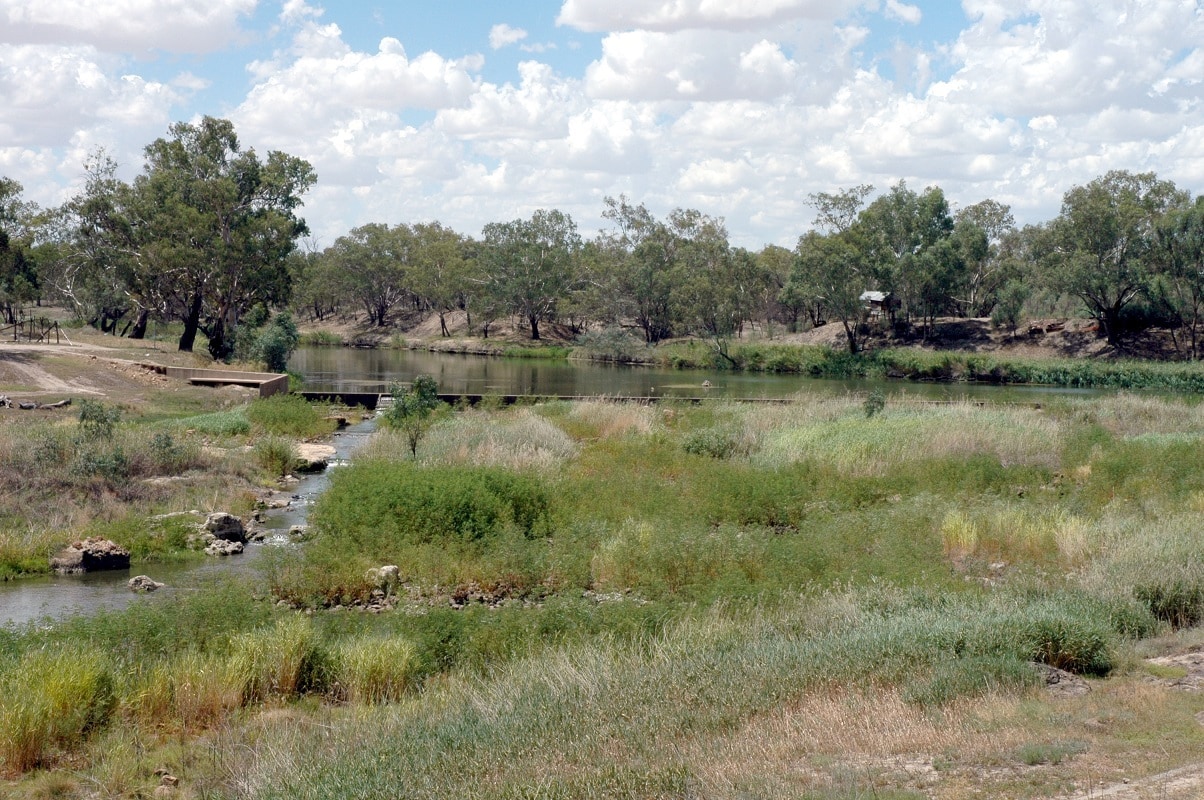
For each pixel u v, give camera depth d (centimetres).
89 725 903
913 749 734
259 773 757
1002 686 873
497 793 663
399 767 730
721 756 725
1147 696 838
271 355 5394
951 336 8306
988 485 2212
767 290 10106
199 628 1141
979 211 10512
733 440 2720
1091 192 7462
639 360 8556
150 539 1761
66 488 2009
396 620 1241
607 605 1234
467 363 8100
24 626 1246
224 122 6016
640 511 1895
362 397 4475
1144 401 4034
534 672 940
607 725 792
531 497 1870
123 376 4016
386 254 11956
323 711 961
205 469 2345
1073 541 1559
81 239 6175
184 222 5403
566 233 10362
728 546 1533
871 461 2403
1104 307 7531
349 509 1767
